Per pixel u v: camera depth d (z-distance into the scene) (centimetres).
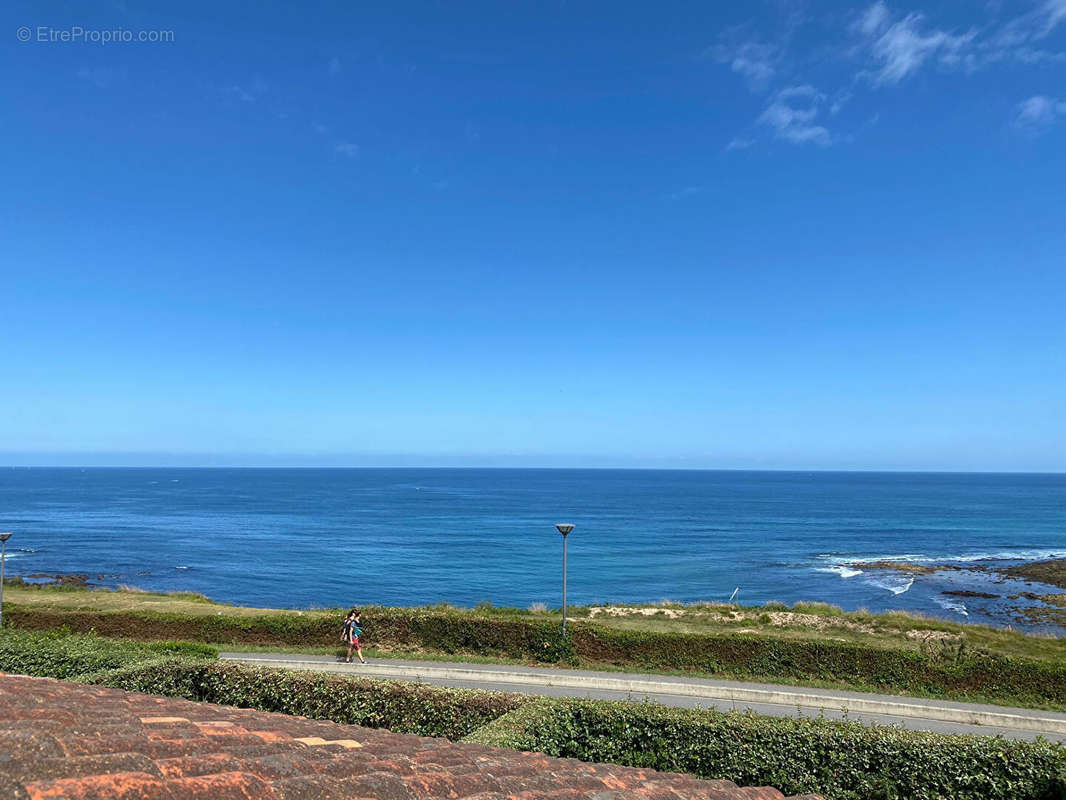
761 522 12519
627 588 6169
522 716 1133
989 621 4788
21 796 277
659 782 606
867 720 1845
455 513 14162
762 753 1101
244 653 2398
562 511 14850
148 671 1347
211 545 8800
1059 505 17375
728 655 2255
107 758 346
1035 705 1945
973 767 1028
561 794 484
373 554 8081
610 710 1184
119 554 7906
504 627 2420
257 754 443
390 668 2241
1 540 2680
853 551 8612
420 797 410
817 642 2225
